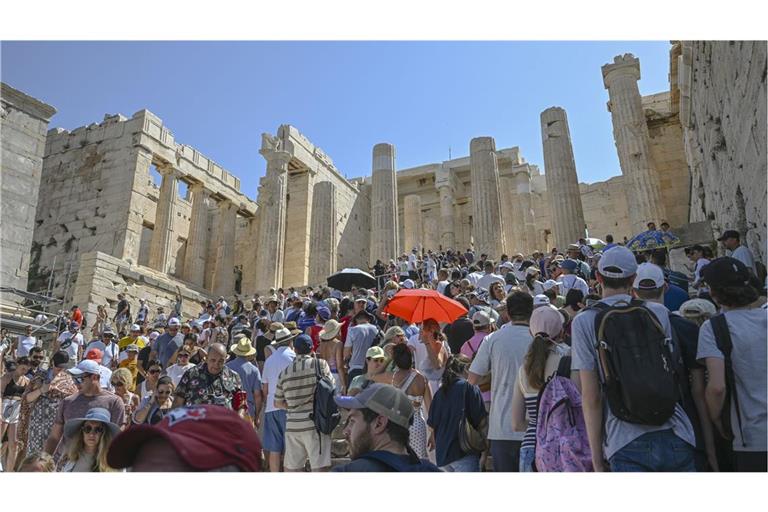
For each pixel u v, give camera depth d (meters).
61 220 36.50
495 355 5.91
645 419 3.81
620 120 27.41
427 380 7.95
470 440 5.94
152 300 33.03
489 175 31.25
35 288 35.41
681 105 22.91
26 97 26.61
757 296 4.53
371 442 3.84
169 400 8.36
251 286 42.12
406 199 43.19
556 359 5.05
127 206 34.59
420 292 9.89
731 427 4.31
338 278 21.25
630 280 4.63
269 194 36.34
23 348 17.97
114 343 16.58
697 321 5.98
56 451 7.36
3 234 25.27
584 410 4.15
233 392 7.75
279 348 8.93
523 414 5.19
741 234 14.13
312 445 7.46
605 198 42.06
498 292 12.66
